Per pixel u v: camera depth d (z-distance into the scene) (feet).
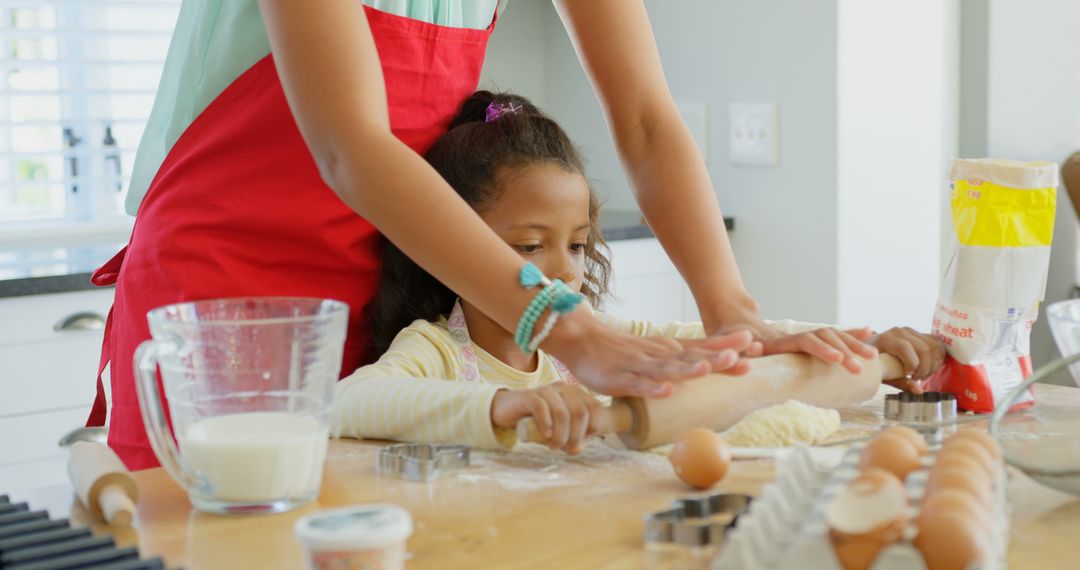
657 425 2.92
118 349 3.99
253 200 3.81
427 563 2.24
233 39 3.80
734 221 7.70
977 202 3.44
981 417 3.30
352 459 3.02
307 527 2.08
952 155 7.95
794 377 3.22
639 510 2.55
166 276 3.83
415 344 3.84
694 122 7.83
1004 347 3.47
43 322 6.27
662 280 7.86
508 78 8.66
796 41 7.20
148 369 2.56
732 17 7.50
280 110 3.76
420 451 2.98
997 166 3.41
